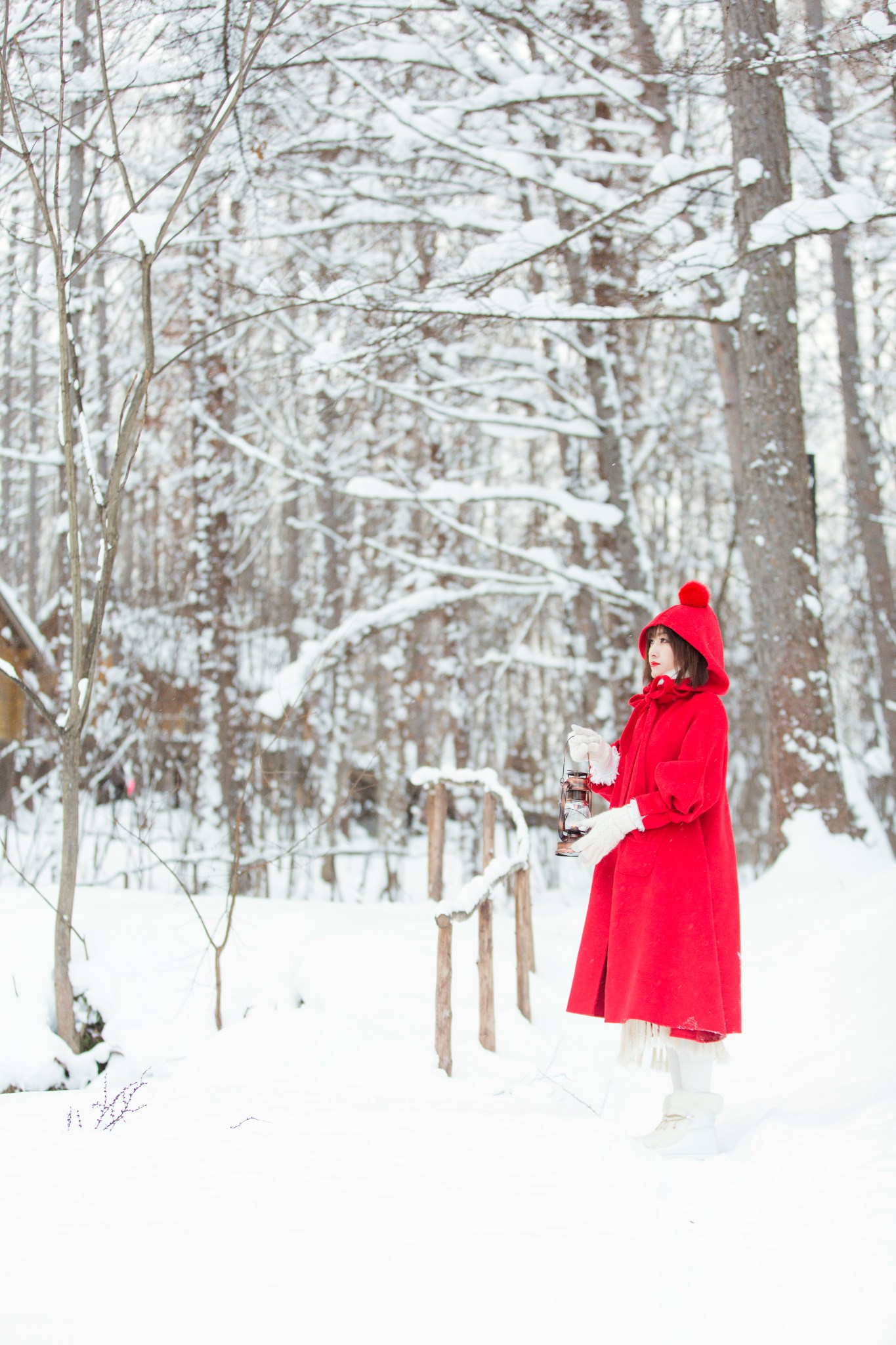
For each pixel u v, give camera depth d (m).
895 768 12.59
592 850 2.98
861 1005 4.09
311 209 10.67
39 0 6.11
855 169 8.76
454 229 9.08
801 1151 2.59
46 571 21.42
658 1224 2.22
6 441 15.30
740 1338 1.83
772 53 7.05
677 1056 2.99
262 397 13.02
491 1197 2.22
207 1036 4.20
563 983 4.96
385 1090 3.47
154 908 4.81
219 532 10.52
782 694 7.14
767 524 7.30
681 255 7.33
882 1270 1.90
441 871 5.68
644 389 13.09
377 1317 1.69
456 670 11.84
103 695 8.86
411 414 12.49
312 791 12.68
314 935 4.75
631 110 9.57
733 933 3.01
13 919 4.50
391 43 8.59
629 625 10.12
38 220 6.32
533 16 8.06
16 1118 3.04
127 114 7.37
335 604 13.97
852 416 12.88
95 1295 1.75
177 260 10.26
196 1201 2.21
